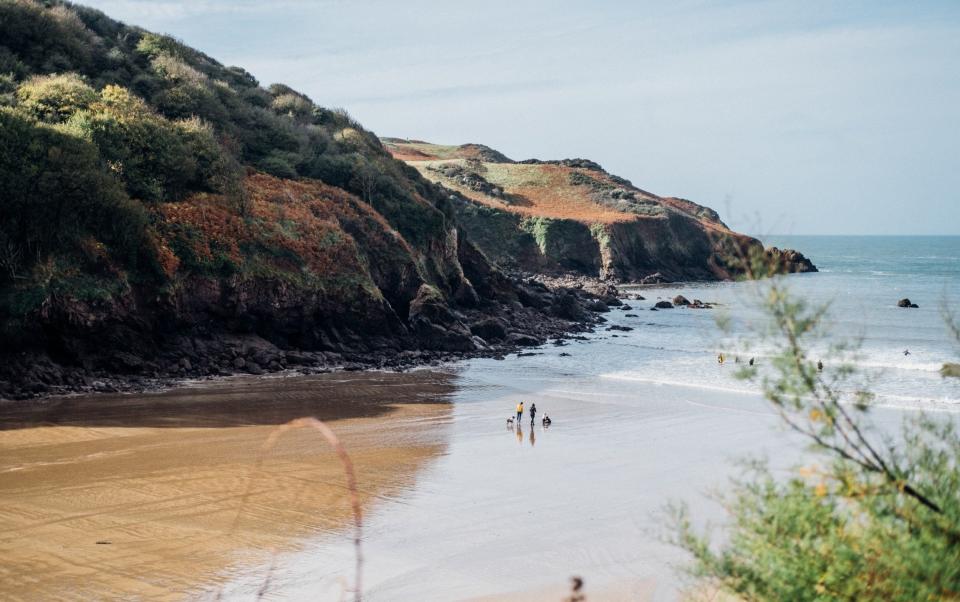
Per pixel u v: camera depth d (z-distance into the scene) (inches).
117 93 2380.7
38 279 1737.2
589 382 1913.1
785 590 310.0
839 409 314.2
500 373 2030.0
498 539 841.5
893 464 311.6
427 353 2271.2
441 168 6983.3
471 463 1152.8
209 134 2426.2
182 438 1264.8
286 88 3759.8
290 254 2235.5
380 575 741.9
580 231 5782.5
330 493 987.9
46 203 1797.5
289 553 787.4
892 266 7701.8
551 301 3412.9
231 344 2017.7
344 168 2901.1
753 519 342.6
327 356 2119.8
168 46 3255.4
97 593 682.2
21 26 2635.3
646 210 6540.4
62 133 1940.2
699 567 354.9
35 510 895.7
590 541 834.2
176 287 1947.6
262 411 1502.2
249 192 2413.9
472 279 3321.9
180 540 810.2
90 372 1748.3
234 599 679.1
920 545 291.0
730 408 1593.3
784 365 318.0
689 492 1006.4
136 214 1926.7
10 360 1665.8
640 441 1306.6
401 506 947.3
